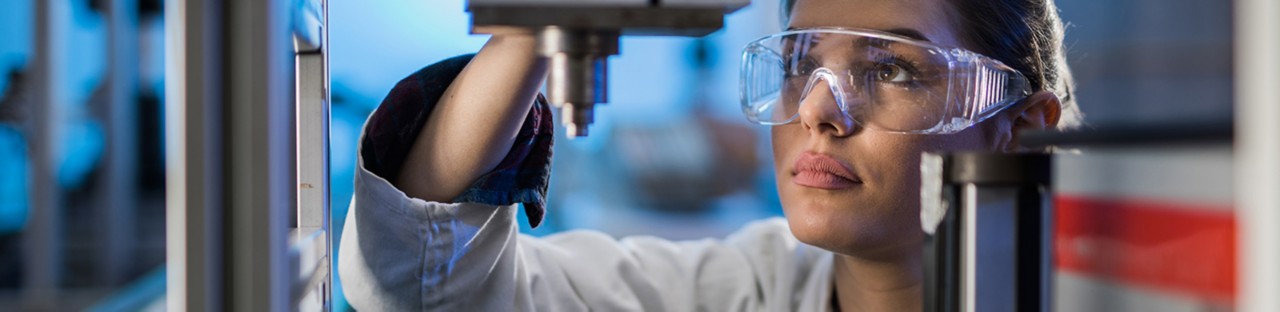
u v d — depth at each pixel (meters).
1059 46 0.98
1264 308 0.36
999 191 0.49
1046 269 0.49
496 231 0.92
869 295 1.01
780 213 3.96
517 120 0.81
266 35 0.47
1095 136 0.49
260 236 0.47
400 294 0.88
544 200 0.89
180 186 0.45
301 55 0.74
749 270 1.18
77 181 2.51
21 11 2.26
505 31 0.51
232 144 0.47
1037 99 0.93
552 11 0.49
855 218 0.89
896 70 0.86
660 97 4.06
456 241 0.87
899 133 0.86
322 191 0.74
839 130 0.87
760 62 0.91
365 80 2.11
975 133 0.90
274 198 0.48
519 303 0.99
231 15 0.47
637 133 4.05
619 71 4.00
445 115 0.82
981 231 0.49
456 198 0.86
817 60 0.87
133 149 2.68
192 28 0.45
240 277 0.47
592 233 1.21
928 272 0.52
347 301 0.92
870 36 0.85
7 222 2.22
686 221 3.94
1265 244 0.36
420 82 0.85
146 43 2.73
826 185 0.88
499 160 0.85
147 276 2.33
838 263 1.07
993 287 0.49
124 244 2.51
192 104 0.45
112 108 2.58
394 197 0.83
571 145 4.00
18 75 2.25
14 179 2.23
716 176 4.04
